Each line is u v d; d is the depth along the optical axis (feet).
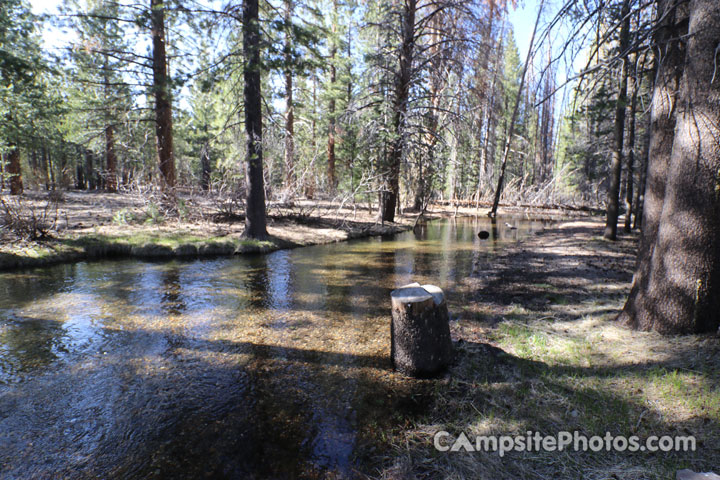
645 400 10.73
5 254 30.40
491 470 8.75
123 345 16.60
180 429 10.83
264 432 10.70
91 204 55.72
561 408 10.92
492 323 18.85
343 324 19.36
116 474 9.11
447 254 39.86
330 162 85.87
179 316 20.35
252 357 15.51
